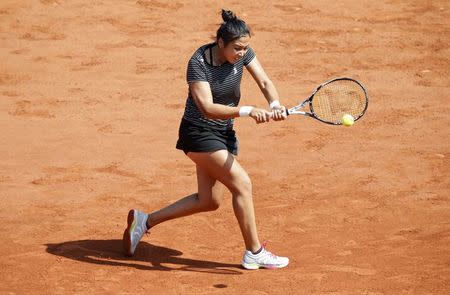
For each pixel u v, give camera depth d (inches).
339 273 1018.1
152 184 1376.7
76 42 2258.9
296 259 1070.4
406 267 1031.0
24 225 1202.0
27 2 2527.1
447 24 2405.3
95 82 1971.0
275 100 1014.4
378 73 2026.3
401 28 2373.3
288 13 2501.2
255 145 1563.7
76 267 1053.2
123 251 1098.7
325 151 1524.4
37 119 1727.4
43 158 1501.0
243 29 937.5
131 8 2517.2
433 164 1444.4
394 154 1499.8
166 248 1119.6
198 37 2303.2
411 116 1721.2
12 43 2245.3
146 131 1653.5
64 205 1283.2
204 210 1058.1
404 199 1285.7
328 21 2432.3
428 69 2050.9
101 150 1541.6
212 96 978.1
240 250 1111.6
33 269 1046.4
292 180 1382.9
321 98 1099.3
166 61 2122.3
